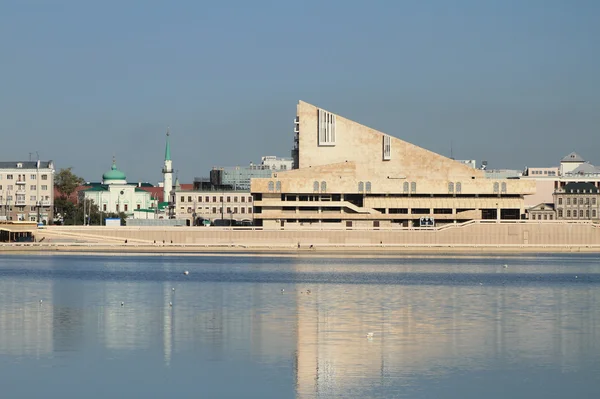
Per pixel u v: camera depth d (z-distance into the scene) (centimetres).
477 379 13700
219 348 15962
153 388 13150
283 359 15025
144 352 15588
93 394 12838
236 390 13025
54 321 19175
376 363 14750
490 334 17712
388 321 19500
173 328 18238
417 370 14262
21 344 16262
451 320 19762
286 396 12731
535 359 15125
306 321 19400
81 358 15062
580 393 12975
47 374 13925
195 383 13400
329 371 14162
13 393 12850
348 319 19775
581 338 17262
